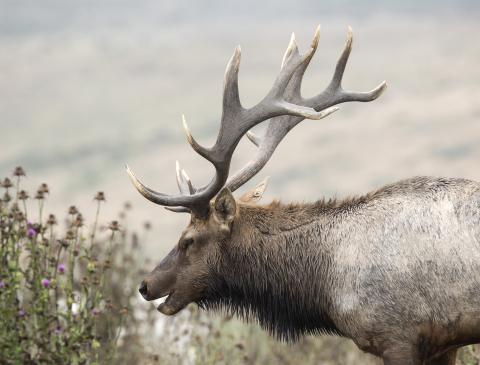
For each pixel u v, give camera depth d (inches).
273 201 1146.0
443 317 1019.3
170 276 1142.3
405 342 1031.0
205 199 1120.8
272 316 1133.1
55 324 1141.7
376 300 1040.2
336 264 1075.9
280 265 1112.2
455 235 1018.7
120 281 1473.9
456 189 1043.3
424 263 1024.2
